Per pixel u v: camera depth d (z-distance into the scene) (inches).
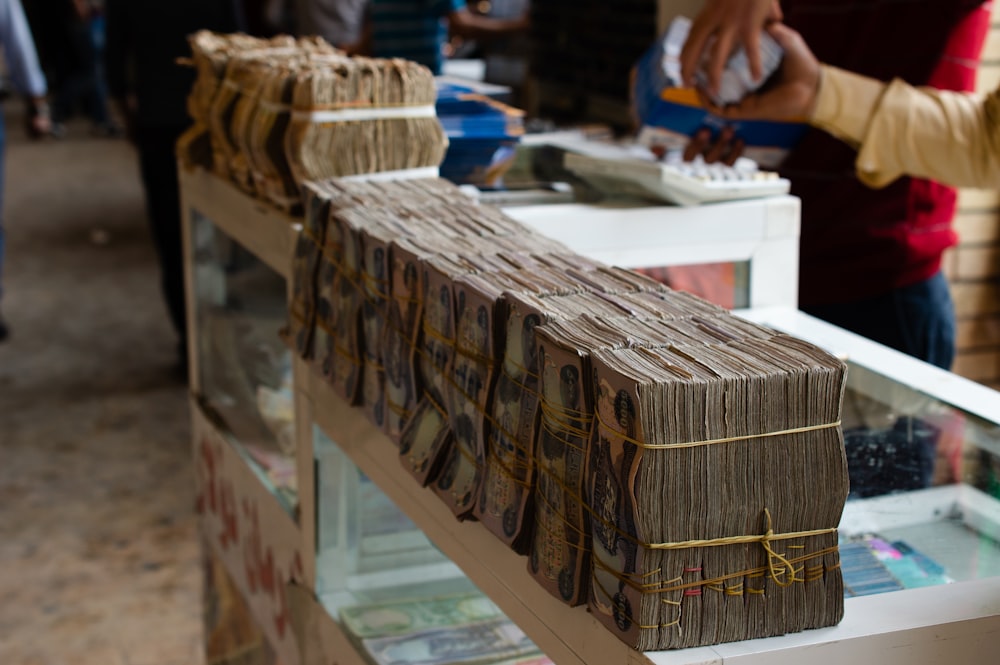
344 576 59.9
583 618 34.4
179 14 173.2
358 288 50.7
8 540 137.3
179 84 175.6
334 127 59.7
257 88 65.4
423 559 58.3
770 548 31.6
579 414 33.4
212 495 85.3
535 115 189.8
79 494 150.0
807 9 85.7
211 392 87.1
